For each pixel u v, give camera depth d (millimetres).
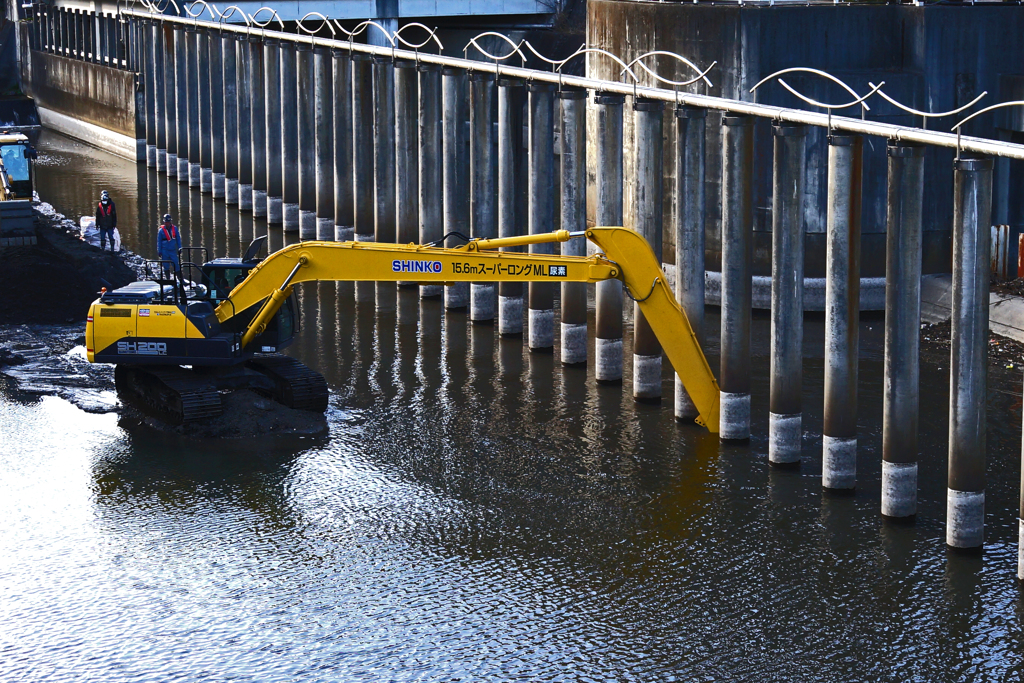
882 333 38812
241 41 57688
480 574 22734
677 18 41812
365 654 20125
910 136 22984
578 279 28578
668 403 32219
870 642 20281
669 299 28797
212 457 28234
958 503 23141
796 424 27516
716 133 41312
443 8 79562
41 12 93188
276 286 29797
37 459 28062
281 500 25938
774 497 26031
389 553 23594
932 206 40844
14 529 24594
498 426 30328
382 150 44750
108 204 47281
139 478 27047
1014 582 22266
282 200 55000
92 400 31844
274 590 22203
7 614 21359
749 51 40125
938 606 21406
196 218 57656
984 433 23016
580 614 21281
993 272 39719
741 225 28406
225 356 30047
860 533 24250
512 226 38500
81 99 83312
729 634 20578
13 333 37500
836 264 25344
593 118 48031
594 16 46062
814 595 21797
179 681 19359
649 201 31734
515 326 38438
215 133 61906
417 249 29031
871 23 40656
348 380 33969
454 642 20438
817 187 40406
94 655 20125
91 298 39812
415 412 31359
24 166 47156
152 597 21953
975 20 40250
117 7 76875
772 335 27359
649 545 23781
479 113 38062
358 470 27500
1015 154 20781
